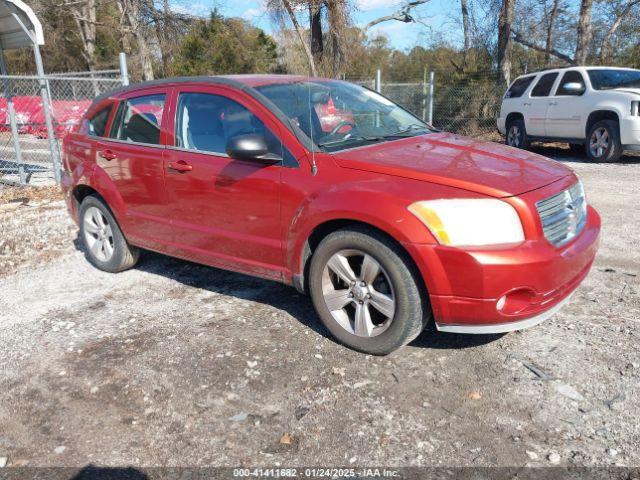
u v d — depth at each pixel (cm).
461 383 322
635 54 1900
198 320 419
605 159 1075
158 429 295
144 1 2356
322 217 347
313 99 425
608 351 347
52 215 785
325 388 322
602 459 258
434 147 391
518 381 321
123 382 339
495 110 1664
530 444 270
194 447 279
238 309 436
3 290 509
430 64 2339
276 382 331
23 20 933
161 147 453
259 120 393
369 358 353
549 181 343
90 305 461
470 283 308
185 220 442
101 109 528
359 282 350
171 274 525
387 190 327
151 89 475
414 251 313
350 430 286
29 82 1323
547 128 1196
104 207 520
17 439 293
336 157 360
